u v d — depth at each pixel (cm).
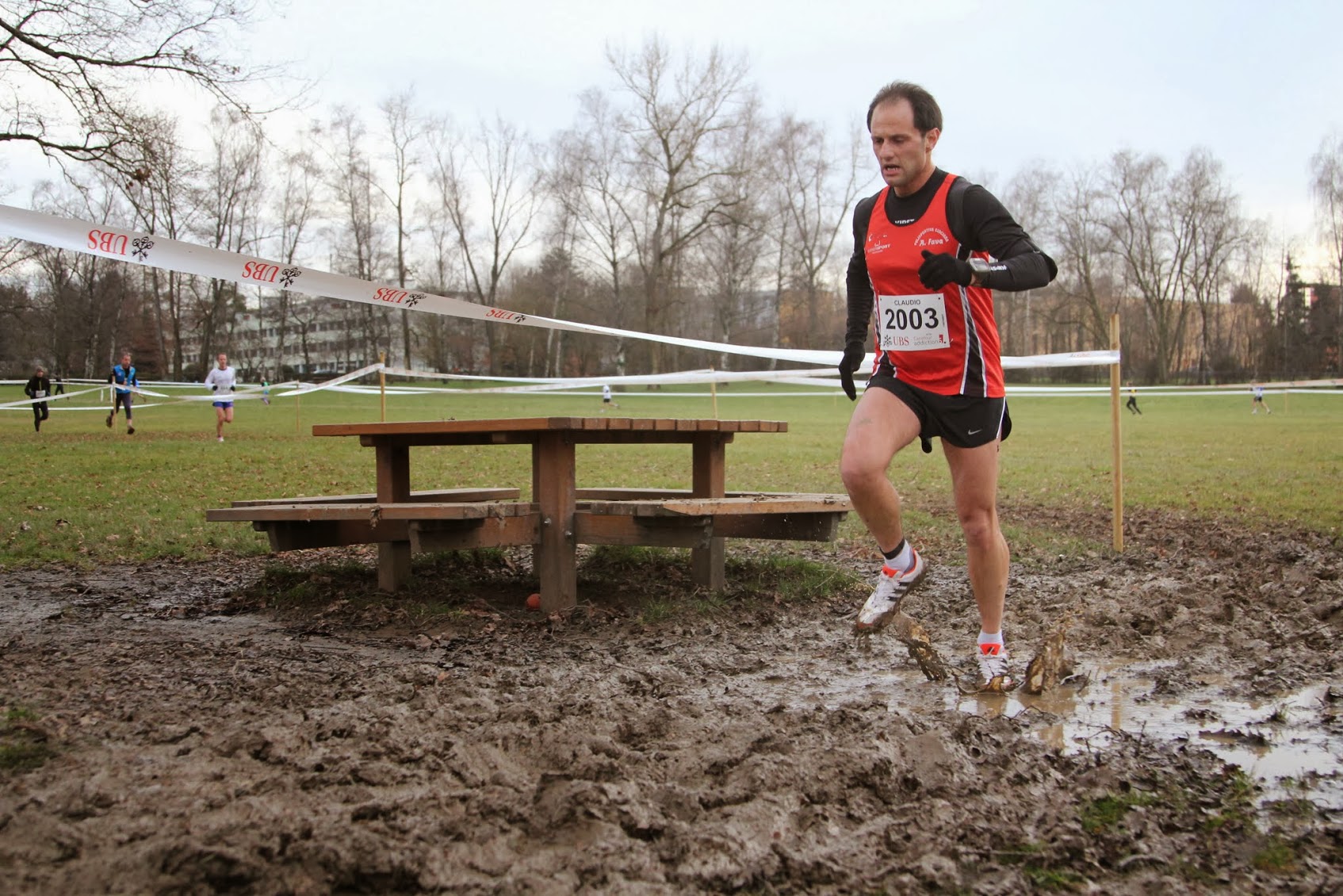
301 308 6022
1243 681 375
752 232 5803
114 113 1454
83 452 1405
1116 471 686
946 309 324
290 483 1092
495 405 3347
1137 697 357
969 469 337
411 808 232
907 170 322
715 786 255
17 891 191
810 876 213
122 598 545
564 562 495
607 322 6638
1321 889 213
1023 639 440
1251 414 3334
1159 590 508
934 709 342
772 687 372
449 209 6000
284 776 249
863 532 756
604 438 523
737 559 620
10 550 671
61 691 333
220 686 343
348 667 382
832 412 3419
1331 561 627
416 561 620
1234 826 244
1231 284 7094
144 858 203
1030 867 222
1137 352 7531
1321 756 296
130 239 499
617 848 216
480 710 309
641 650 427
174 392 3981
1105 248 6462
